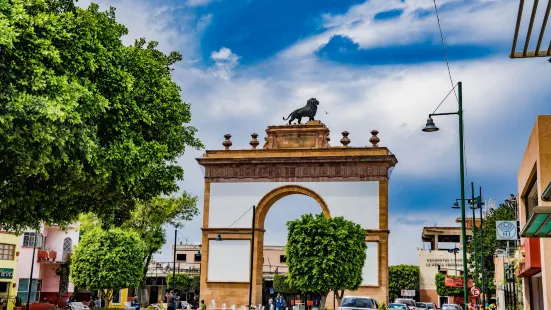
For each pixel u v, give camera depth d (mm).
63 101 22078
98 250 63344
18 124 20656
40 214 27188
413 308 64250
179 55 34344
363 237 54594
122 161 26578
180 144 31766
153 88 29703
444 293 91938
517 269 33188
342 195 58719
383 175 58344
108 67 26109
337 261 51781
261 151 61188
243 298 59312
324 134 60625
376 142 59375
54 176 24812
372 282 56969
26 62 21422
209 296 59906
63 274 70000
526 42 13133
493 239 62188
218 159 61438
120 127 26812
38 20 22688
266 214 62094
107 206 30469
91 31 25625
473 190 52219
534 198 25500
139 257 65688
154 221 68938
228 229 60531
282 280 83875
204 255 60750
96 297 77625
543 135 19062
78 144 23312
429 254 101375
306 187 59500
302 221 53312
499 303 54188
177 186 31234
